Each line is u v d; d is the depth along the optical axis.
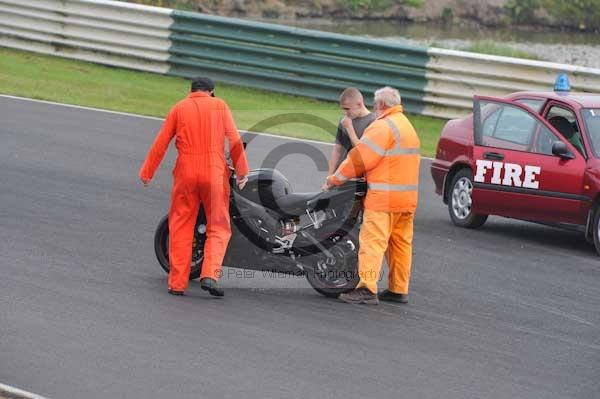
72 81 46.25
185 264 20.55
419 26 89.38
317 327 19.09
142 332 18.09
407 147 20.84
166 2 83.00
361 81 45.38
